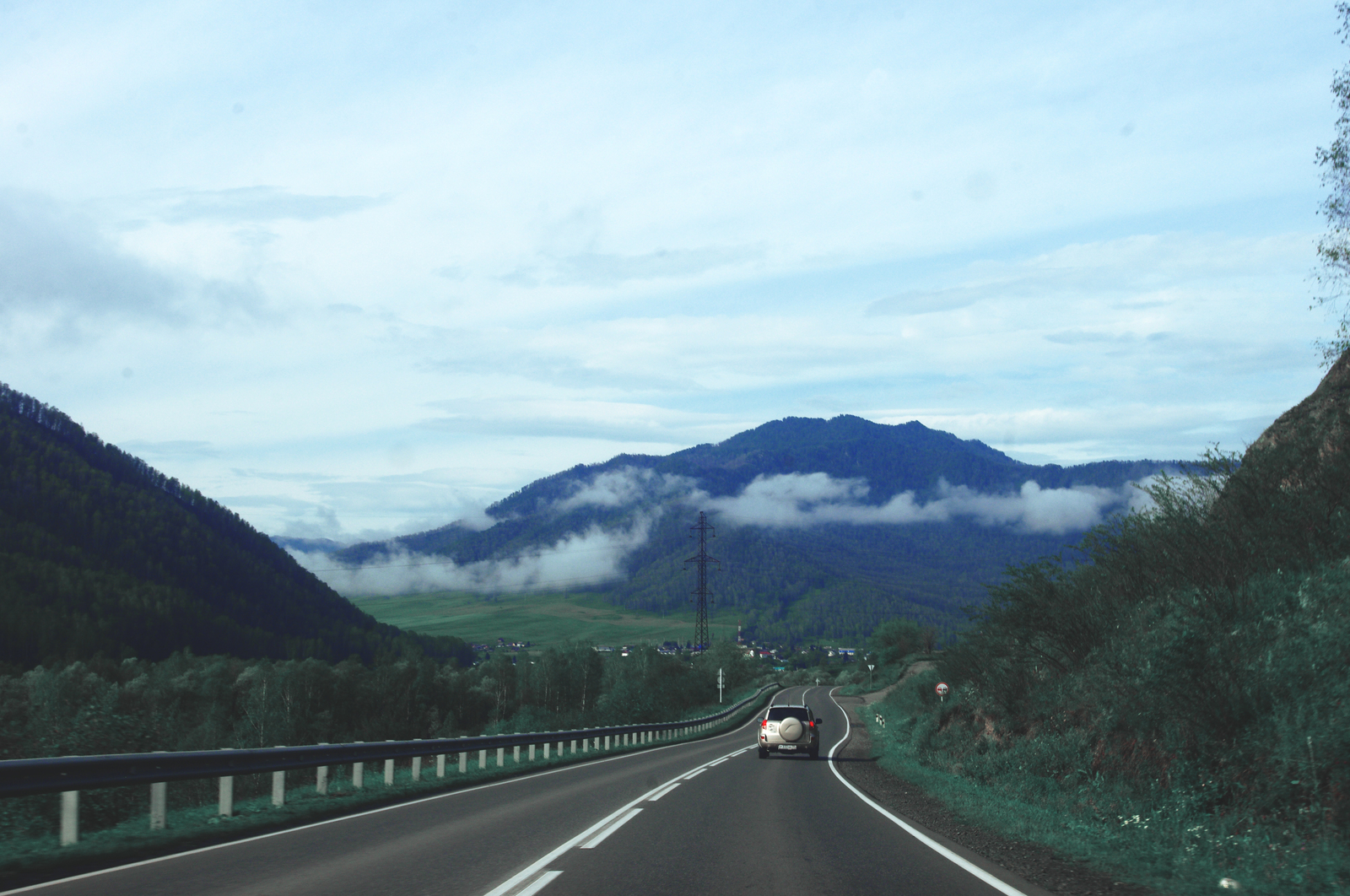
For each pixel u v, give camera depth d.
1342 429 15.63
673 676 96.88
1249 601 13.95
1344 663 11.05
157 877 8.07
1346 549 14.22
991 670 24.39
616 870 8.65
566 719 49.31
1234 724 11.72
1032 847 10.66
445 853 9.57
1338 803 9.23
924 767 24.58
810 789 18.56
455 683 110.50
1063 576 20.88
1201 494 16.48
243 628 174.12
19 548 165.75
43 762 9.16
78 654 130.62
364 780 17.78
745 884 8.07
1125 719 15.07
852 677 139.62
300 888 7.62
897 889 7.92
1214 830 10.05
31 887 7.60
